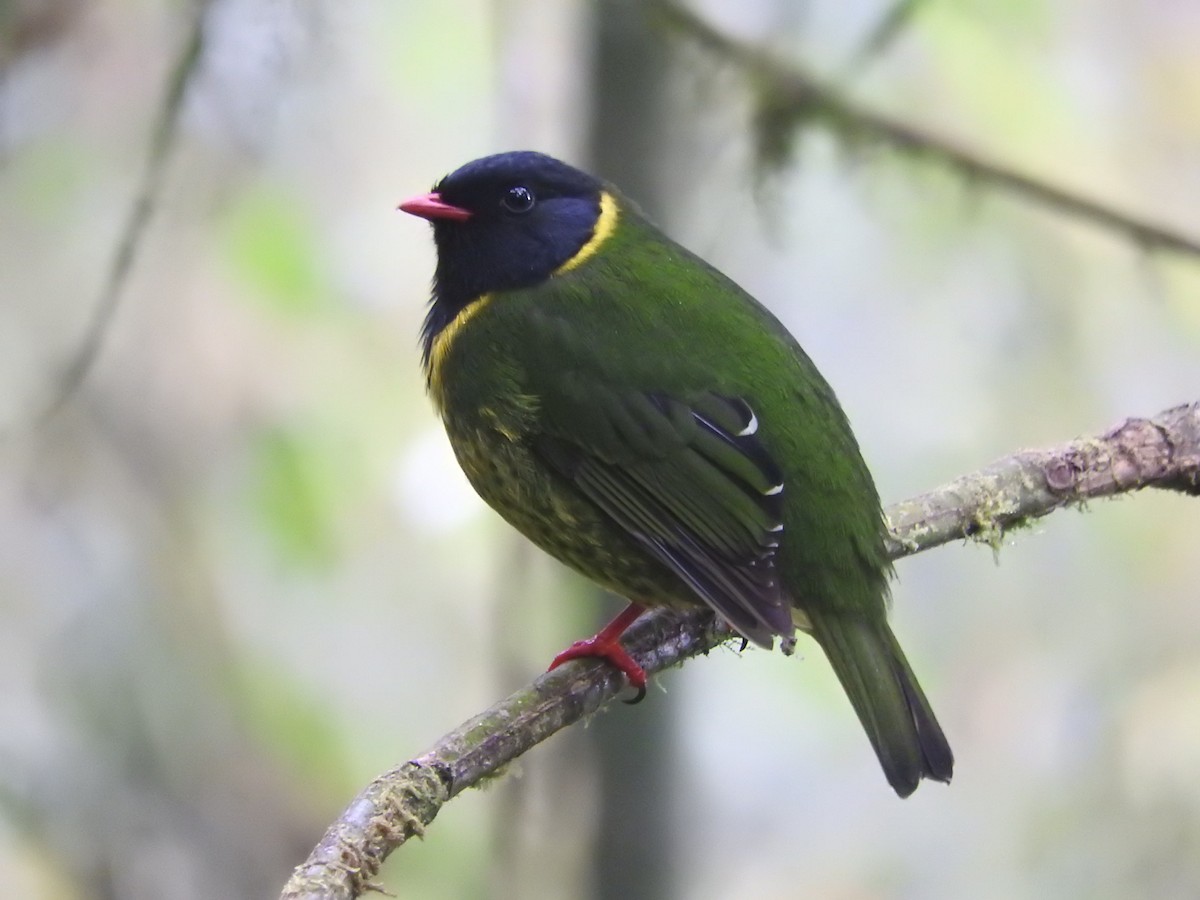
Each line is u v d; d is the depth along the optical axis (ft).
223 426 42.04
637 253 30.53
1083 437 30.63
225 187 41.39
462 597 43.39
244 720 41.73
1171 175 42.80
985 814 43.78
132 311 41.73
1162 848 41.96
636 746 34.42
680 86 36.83
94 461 41.55
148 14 41.06
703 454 28.58
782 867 44.45
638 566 29.45
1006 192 38.09
